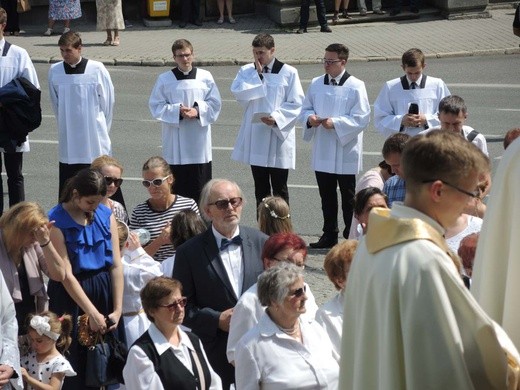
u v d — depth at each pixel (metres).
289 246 10.91
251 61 40.16
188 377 10.25
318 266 19.05
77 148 22.00
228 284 11.48
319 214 22.50
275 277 9.62
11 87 20.98
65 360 12.09
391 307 5.27
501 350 5.16
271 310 9.84
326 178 20.25
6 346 10.05
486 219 5.77
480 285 5.81
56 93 21.94
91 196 12.38
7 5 44.25
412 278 5.20
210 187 11.65
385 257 5.38
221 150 27.44
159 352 10.23
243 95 20.98
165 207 15.65
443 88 19.86
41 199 23.33
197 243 11.68
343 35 44.59
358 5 46.94
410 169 5.48
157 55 40.84
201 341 11.41
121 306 12.65
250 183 24.59
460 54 41.44
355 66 39.56
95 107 21.95
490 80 37.00
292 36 44.53
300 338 9.88
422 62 19.70
